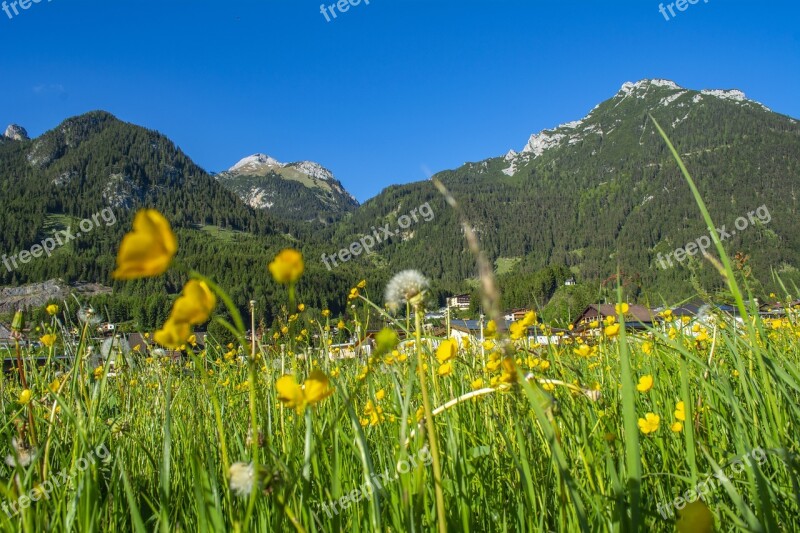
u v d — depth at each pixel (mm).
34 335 3340
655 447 2479
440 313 3133
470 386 3127
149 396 4055
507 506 2111
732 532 1773
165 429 1840
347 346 4219
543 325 4301
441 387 3096
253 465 1225
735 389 2703
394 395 2934
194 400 3707
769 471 2086
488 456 2443
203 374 1434
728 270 1372
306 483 1409
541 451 2160
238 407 3697
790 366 2223
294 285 1135
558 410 1404
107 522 2100
